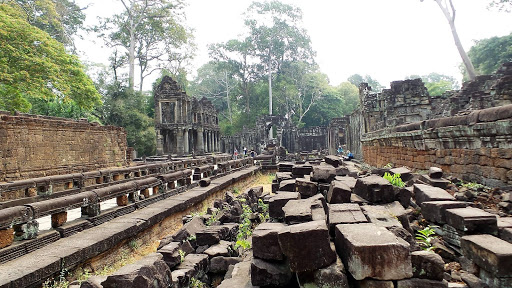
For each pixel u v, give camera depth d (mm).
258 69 65562
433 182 7262
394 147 13828
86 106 23578
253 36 61625
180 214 10805
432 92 54781
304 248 3535
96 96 23188
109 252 6918
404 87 21938
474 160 7602
